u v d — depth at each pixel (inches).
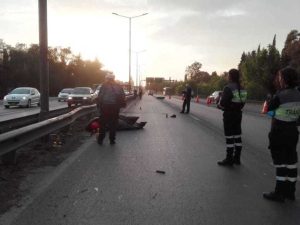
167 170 390.0
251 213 265.6
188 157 461.1
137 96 3129.9
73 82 5319.9
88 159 442.0
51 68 4790.8
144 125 800.3
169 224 243.0
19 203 279.3
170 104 2071.9
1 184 326.6
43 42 550.9
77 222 244.1
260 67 2736.2
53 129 521.7
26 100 1483.8
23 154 447.8
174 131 729.0
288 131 292.4
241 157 468.1
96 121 665.6
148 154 478.6
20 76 3966.5
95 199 291.1
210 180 352.5
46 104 557.9
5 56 4072.3
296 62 2508.6
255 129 803.4
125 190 315.9
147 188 323.0
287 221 251.1
